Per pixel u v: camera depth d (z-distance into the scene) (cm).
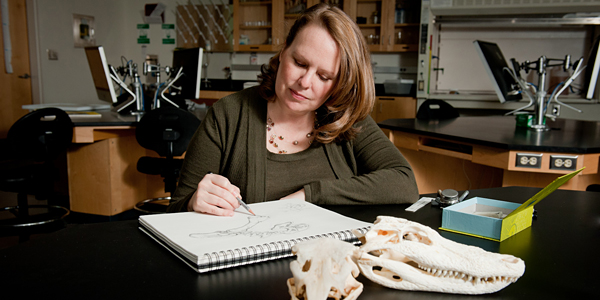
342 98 103
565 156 184
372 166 117
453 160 267
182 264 63
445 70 533
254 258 63
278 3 563
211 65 633
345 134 116
